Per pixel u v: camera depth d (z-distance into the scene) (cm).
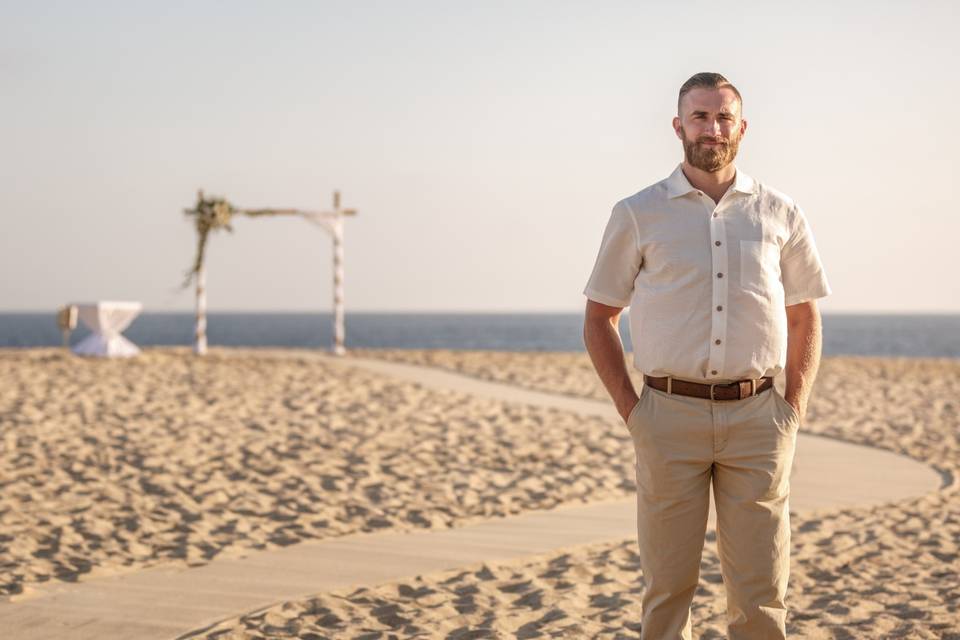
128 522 673
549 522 700
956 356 6084
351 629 453
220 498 756
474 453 975
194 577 549
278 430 1073
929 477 884
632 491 822
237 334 10512
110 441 977
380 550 614
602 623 463
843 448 1051
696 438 315
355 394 1427
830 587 529
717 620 469
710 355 311
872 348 7344
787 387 329
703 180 321
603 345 333
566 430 1138
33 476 815
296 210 2208
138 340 8012
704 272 312
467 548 620
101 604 498
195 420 1130
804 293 332
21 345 6669
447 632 448
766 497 316
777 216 321
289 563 580
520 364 2136
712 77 320
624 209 323
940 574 554
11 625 464
